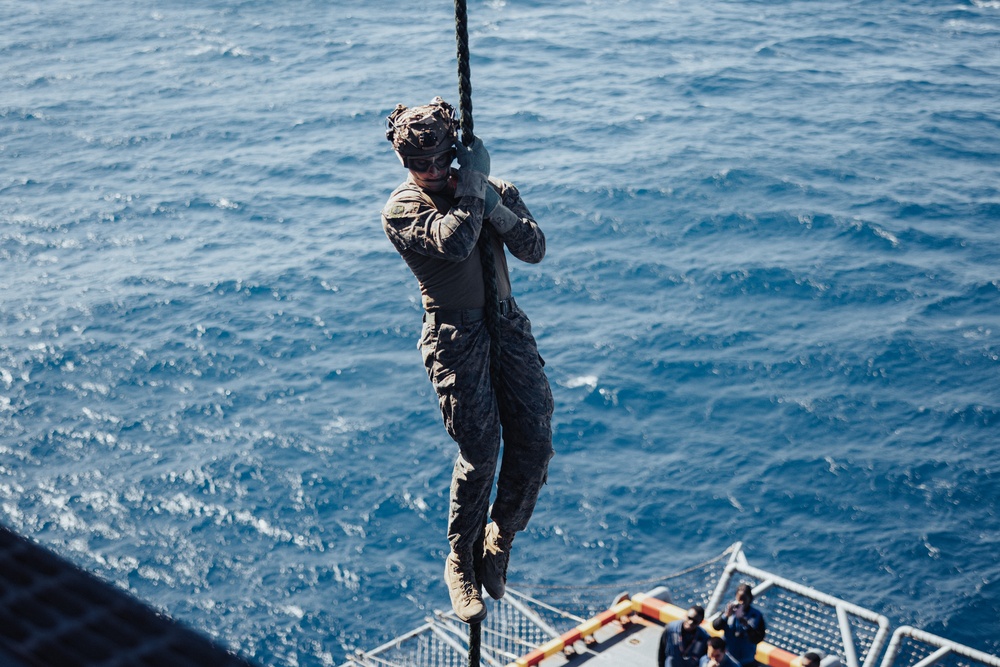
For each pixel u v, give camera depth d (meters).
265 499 36.81
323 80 91.62
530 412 5.49
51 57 104.69
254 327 48.97
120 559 34.19
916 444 38.38
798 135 71.56
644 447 38.91
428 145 4.89
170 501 36.97
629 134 73.00
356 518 35.69
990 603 30.66
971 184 62.09
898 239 54.84
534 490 5.75
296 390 43.69
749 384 42.59
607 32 101.50
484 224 5.19
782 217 57.78
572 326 47.41
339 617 31.39
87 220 63.34
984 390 41.41
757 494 36.09
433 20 109.81
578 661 18.27
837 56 92.56
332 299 51.31
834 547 33.44
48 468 39.19
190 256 57.34
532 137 73.19
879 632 17.17
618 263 53.28
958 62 90.00
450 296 5.22
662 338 46.00
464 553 5.93
